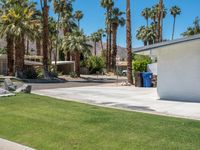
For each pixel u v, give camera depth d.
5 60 49.44
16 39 38.62
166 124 9.13
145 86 26.47
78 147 7.28
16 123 9.59
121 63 75.06
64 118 10.09
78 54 50.66
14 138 8.24
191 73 15.91
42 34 41.78
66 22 69.88
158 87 17.02
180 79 16.25
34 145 7.65
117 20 72.06
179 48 16.30
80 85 29.09
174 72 16.47
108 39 73.75
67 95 18.06
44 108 11.90
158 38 42.06
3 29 39.53
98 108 12.38
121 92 20.48
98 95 18.31
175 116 11.11
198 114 11.62
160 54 16.92
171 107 13.44
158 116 10.77
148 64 33.22
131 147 7.10
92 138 7.86
